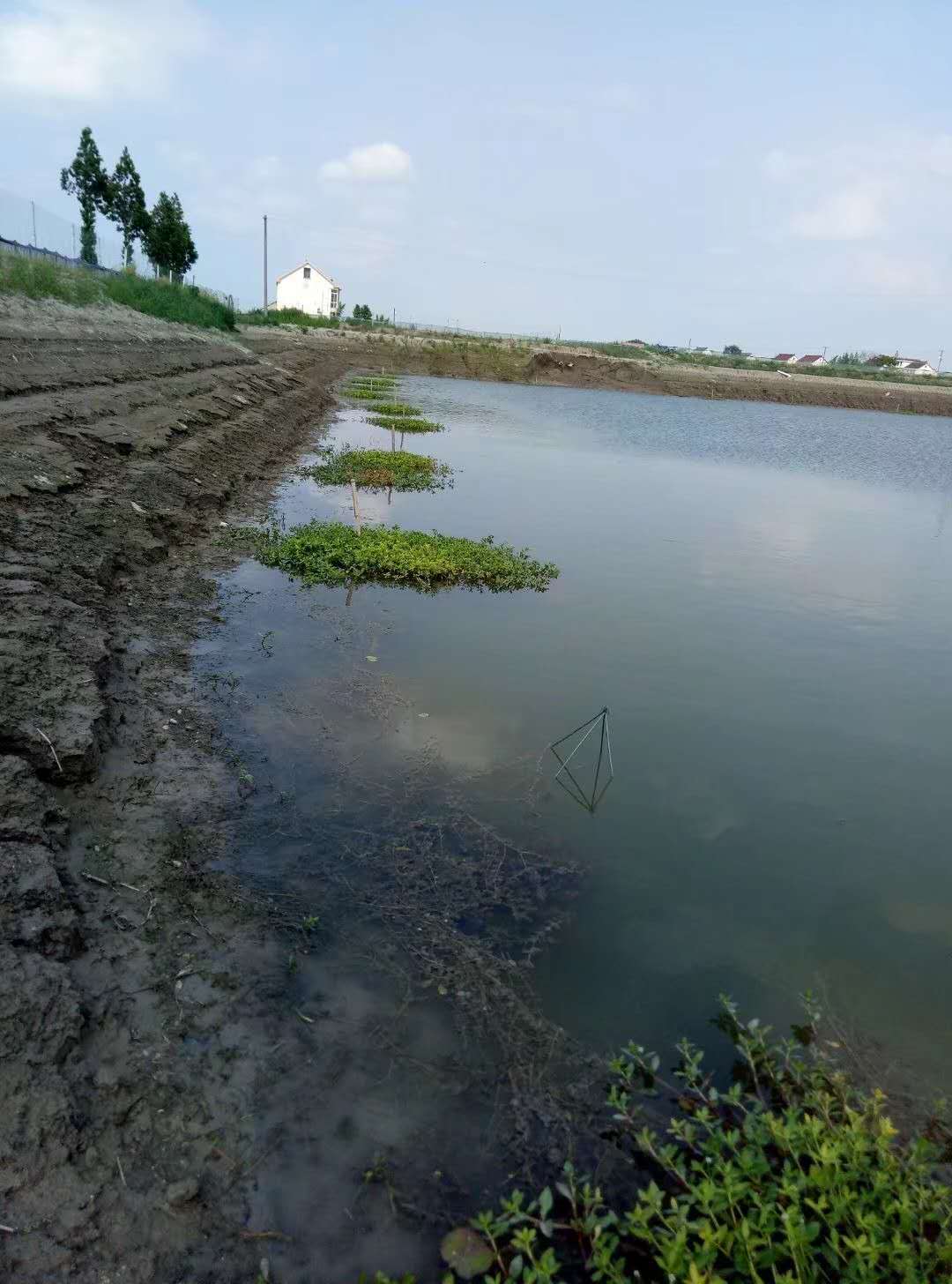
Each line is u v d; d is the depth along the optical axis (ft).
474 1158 10.59
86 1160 9.21
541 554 42.29
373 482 55.62
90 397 43.88
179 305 114.42
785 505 63.87
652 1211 9.04
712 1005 13.75
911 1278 8.07
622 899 16.19
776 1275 8.24
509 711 23.75
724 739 23.49
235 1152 10.02
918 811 20.62
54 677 17.94
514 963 14.08
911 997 14.43
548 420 117.19
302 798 17.89
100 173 140.05
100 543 27.27
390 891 15.38
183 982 12.26
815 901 16.81
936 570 46.14
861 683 28.53
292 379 100.48
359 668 25.27
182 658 23.39
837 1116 11.28
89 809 15.40
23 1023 10.16
